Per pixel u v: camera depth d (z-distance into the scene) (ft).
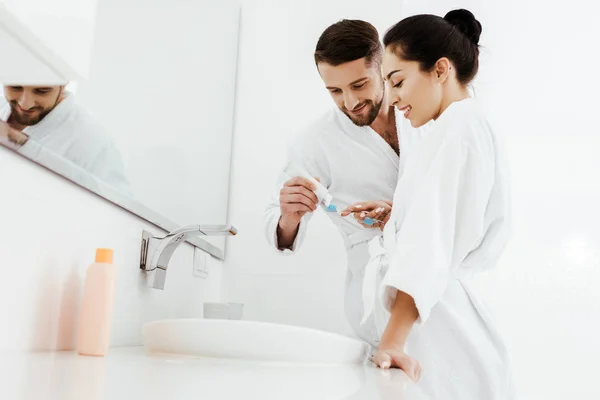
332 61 5.96
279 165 6.04
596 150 5.62
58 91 2.60
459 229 3.72
